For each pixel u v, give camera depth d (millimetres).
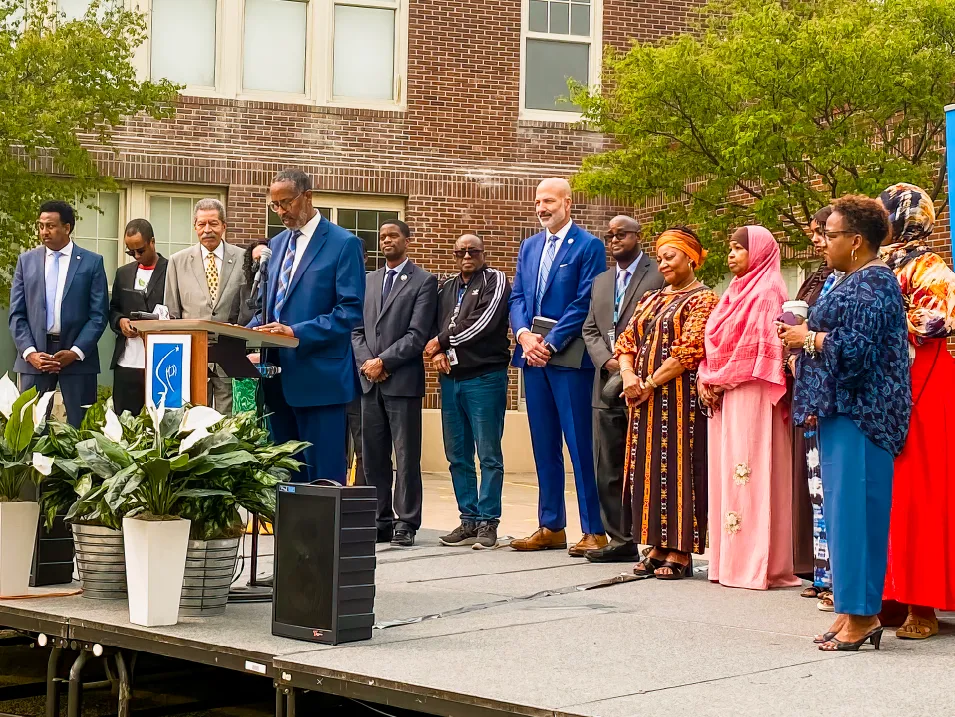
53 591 4754
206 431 4340
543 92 15305
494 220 15086
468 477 6988
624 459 6277
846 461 3996
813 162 10164
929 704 3275
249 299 5801
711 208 11242
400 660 3754
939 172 10461
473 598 5043
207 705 4746
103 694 4953
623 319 6246
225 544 4430
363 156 14719
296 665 3705
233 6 14289
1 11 12234
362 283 5672
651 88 10648
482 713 3291
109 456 4293
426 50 14875
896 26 10055
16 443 4742
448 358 6859
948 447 4344
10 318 7523
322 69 14609
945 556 4301
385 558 6312
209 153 14227
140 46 14000
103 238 14000
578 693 3354
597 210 15242
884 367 3980
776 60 10055
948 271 4359
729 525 5520
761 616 4699
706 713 3154
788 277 12148
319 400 5473
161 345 5016
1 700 4738
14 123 11656
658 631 4340
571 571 5895
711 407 5602
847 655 3951
